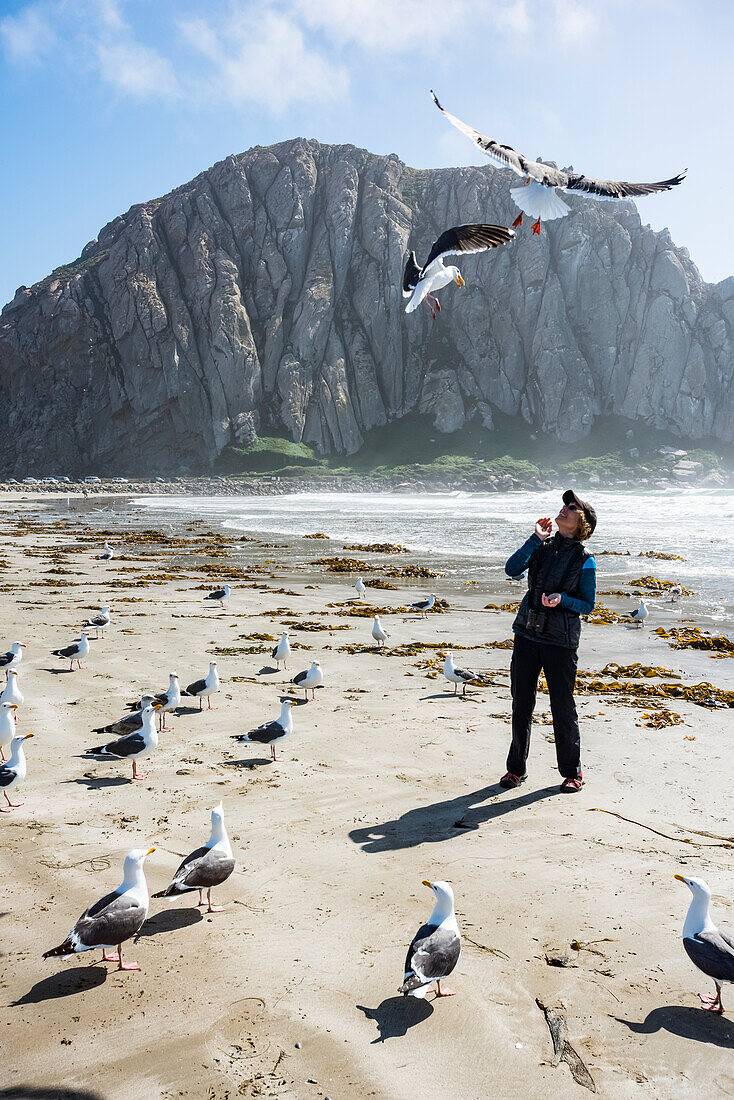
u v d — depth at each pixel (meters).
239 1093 3.06
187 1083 3.12
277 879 4.94
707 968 3.67
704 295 148.62
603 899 4.64
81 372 147.62
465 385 150.88
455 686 10.29
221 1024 3.50
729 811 6.09
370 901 4.63
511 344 150.50
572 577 6.58
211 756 7.48
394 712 9.09
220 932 4.32
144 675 10.76
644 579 22.17
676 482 130.25
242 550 31.95
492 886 4.82
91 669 11.11
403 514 53.38
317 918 4.45
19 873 4.99
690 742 8.04
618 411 146.25
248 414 141.62
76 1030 3.45
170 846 5.40
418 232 160.62
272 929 4.34
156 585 21.78
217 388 140.75
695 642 13.86
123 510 65.75
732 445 141.88
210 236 149.50
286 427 142.88
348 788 6.59
